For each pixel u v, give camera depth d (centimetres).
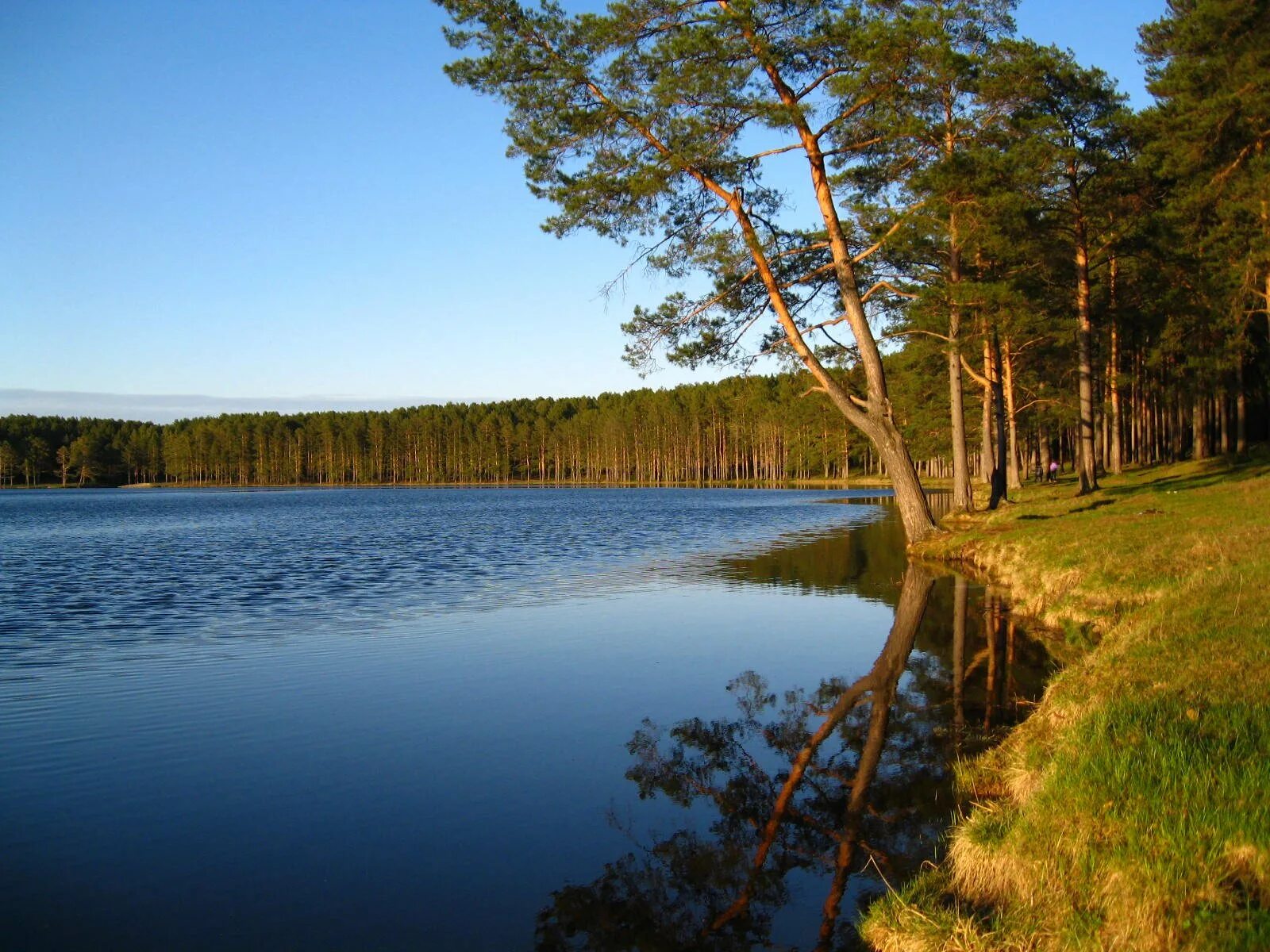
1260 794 523
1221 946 424
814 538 3634
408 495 10781
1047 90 2348
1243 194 2414
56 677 1320
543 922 604
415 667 1376
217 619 1825
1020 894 543
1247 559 1360
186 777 895
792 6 1944
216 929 598
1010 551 2145
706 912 614
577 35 1927
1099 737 663
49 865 695
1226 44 2569
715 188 2078
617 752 961
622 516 5484
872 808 779
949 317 2561
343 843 733
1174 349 3466
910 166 2267
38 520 5891
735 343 2352
